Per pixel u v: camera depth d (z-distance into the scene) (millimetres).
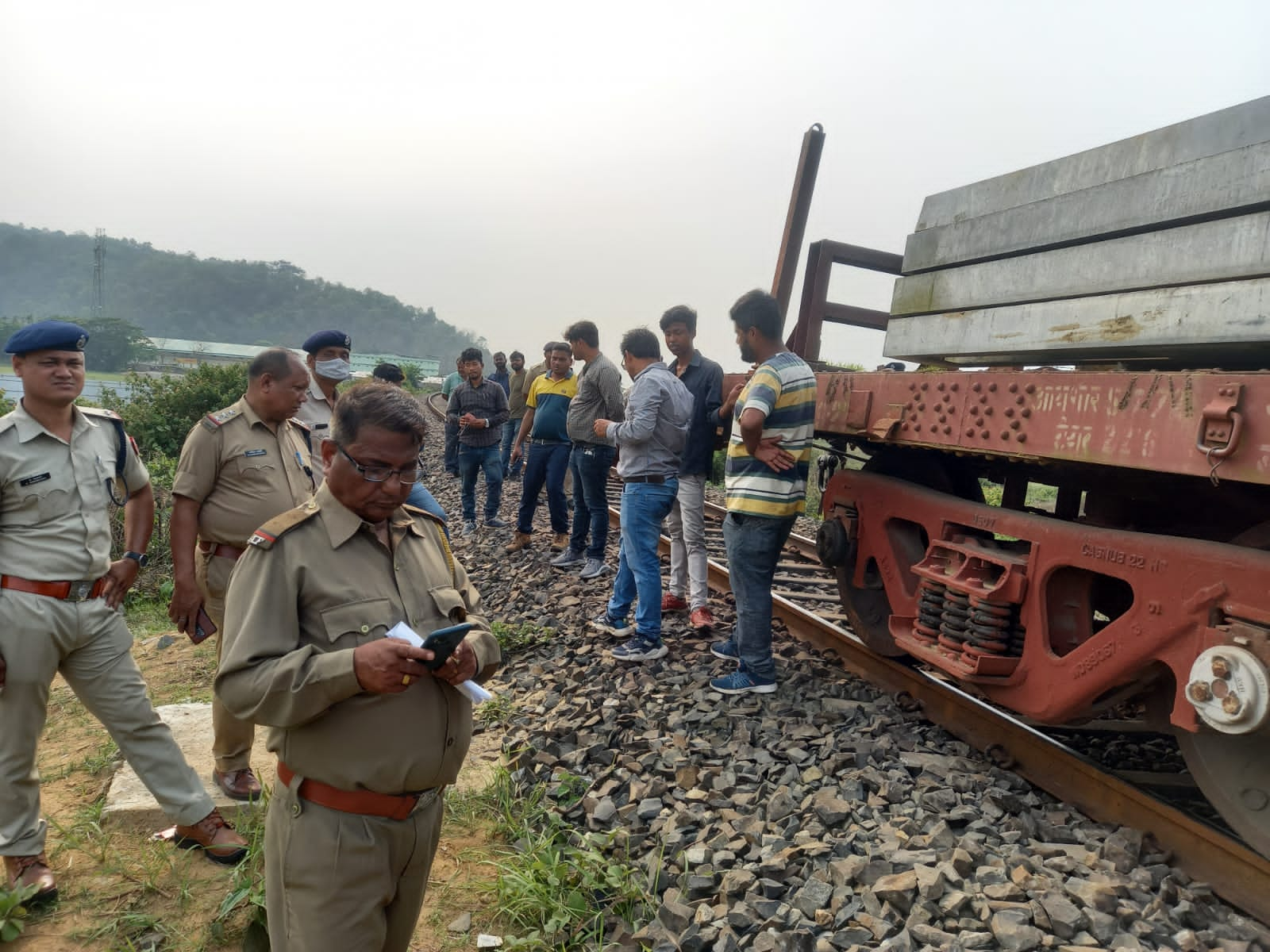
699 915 2645
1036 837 3125
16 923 2646
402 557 1870
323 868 1724
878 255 5477
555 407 7984
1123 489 3635
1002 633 3625
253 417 3240
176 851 3121
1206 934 2512
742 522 4434
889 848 2932
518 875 2881
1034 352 3602
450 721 1835
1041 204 3545
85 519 2797
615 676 4891
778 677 4805
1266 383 2363
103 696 2902
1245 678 2482
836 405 4574
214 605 3295
